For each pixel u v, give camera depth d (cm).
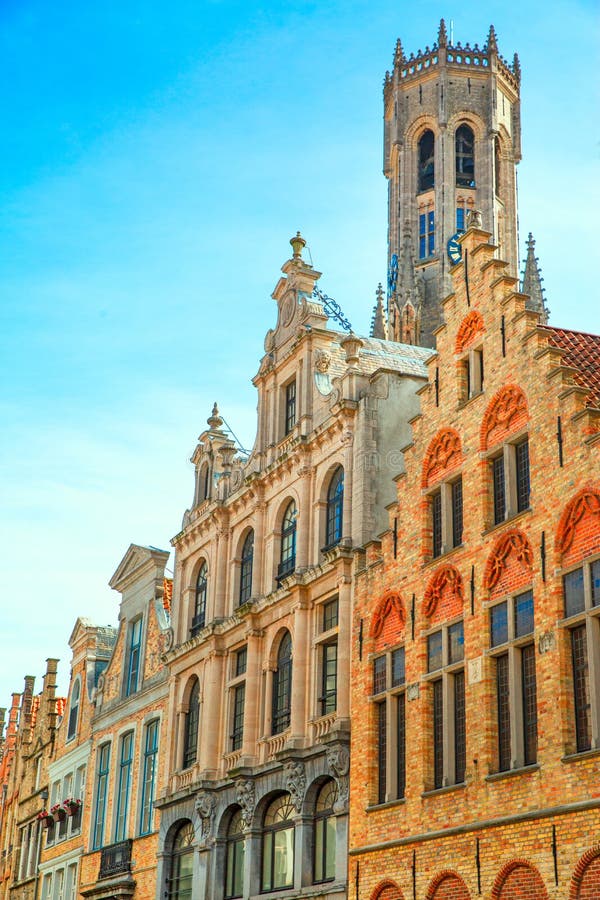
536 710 2750
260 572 4234
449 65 13162
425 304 12425
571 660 2667
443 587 3181
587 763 2544
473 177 13038
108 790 5391
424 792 3056
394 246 13012
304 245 4494
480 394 3150
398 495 3453
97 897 5119
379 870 3189
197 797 4247
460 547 3117
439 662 3142
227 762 4175
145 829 4884
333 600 3750
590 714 2580
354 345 3912
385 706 3347
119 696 5478
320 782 3625
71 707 6231
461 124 13125
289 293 4431
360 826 3312
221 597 4497
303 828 3597
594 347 3188
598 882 2462
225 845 4109
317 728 3644
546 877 2589
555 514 2781
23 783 7106
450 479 3241
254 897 3772
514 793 2742
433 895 2966
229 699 4291
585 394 2802
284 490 4172
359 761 3384
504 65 13450
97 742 5634
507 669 2881
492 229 12850
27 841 6781
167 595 5281
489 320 3172
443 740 3048
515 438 2991
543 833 2619
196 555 4844
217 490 4666
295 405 4266
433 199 12875
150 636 5241
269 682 4016
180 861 4456
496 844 2762
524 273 11400
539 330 2967
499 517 3028
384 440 3769
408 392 3869
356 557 3622
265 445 4394
